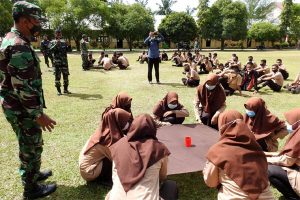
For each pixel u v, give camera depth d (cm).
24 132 346
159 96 962
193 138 488
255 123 458
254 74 1057
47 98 909
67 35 3734
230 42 5375
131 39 4062
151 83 1196
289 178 359
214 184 320
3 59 322
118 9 4169
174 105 587
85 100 890
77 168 460
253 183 287
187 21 4109
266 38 4916
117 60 1744
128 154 294
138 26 3934
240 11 4509
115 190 291
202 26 4575
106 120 396
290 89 1077
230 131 307
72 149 529
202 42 5312
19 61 314
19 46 314
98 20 3834
